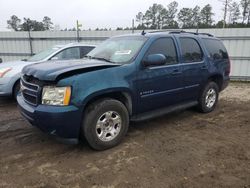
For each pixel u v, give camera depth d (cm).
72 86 338
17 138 433
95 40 1298
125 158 358
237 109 624
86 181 303
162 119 537
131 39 463
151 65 418
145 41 438
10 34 1394
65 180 305
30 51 1389
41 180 305
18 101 406
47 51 755
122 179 306
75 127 347
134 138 430
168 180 304
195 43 539
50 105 341
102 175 315
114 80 376
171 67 463
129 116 422
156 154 370
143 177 310
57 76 334
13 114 578
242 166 336
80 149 387
